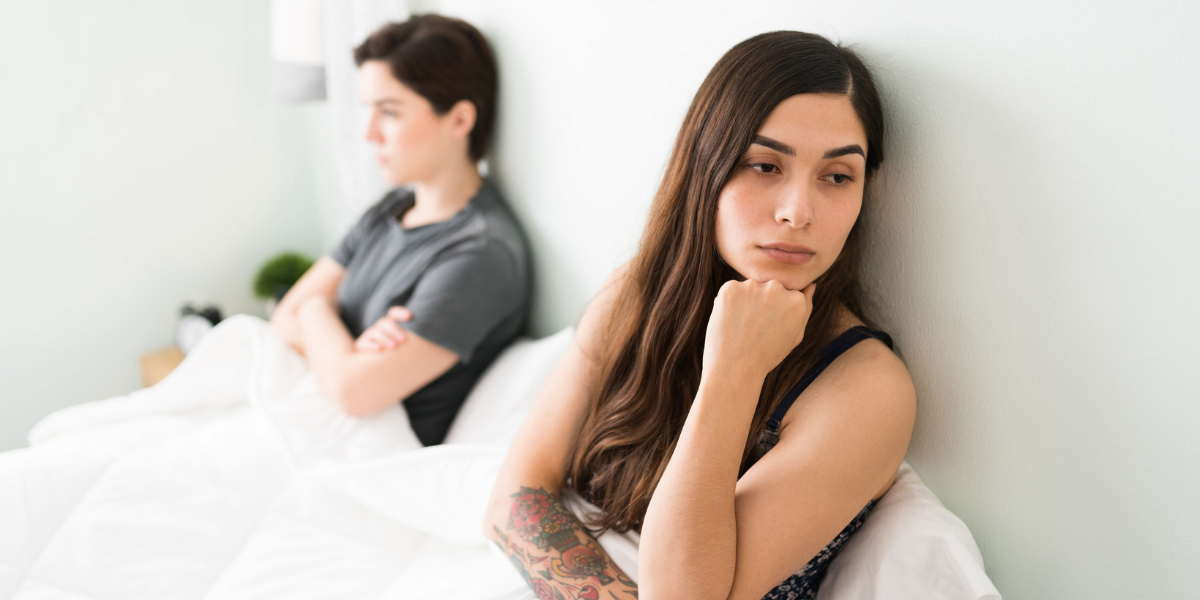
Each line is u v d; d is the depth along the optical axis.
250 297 2.18
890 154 0.79
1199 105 0.55
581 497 0.92
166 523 1.00
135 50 1.81
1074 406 0.69
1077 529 0.72
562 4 1.17
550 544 0.81
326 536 1.02
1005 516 0.78
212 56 1.93
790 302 0.71
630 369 0.88
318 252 2.29
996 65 0.67
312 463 1.10
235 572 0.96
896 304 0.83
